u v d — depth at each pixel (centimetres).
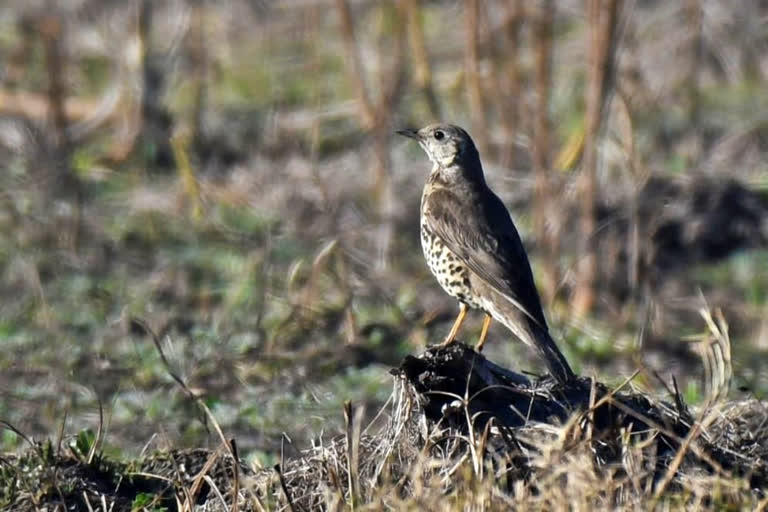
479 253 1108
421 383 936
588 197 1506
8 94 2005
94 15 2205
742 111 1966
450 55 2108
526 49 2019
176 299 1470
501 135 1827
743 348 1355
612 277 1524
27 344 1345
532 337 1072
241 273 1529
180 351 1307
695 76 1895
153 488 977
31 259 1550
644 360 1323
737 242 1625
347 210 1691
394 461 898
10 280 1521
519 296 1089
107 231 1656
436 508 802
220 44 2230
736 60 2109
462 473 835
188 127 1928
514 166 1761
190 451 1021
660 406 962
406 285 1512
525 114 1733
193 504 899
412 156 1845
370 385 1264
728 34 2144
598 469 852
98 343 1342
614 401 897
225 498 923
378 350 1343
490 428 892
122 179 1814
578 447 852
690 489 856
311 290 1411
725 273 1570
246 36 2270
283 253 1574
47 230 1620
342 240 1598
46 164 1747
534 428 909
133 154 1873
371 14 2250
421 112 1967
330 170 1800
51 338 1355
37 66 2125
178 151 1794
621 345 1361
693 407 1082
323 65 2139
